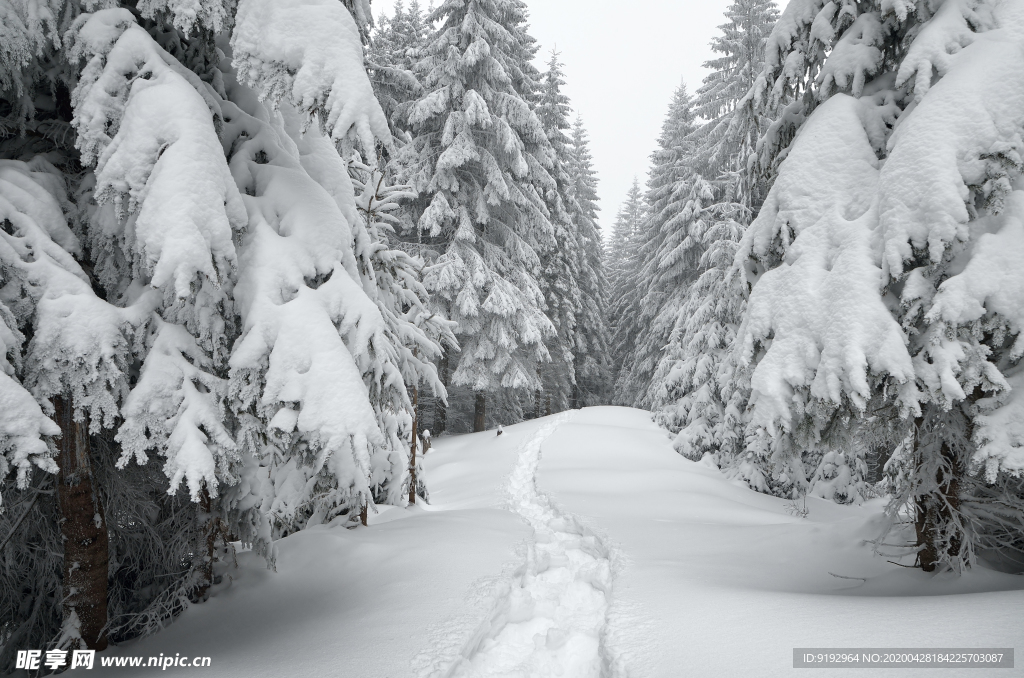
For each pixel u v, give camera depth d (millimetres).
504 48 19422
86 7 3785
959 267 4309
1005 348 4312
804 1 6125
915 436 5227
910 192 4379
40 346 3344
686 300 20172
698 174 21281
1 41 3416
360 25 4793
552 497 10109
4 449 3020
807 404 4758
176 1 3695
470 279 17938
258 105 4906
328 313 4109
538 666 4148
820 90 5801
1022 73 4270
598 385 35781
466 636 4117
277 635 4297
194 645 4184
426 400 24000
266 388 3705
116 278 4035
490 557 6176
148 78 3812
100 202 3559
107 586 4559
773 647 3299
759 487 12703
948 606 3580
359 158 7742
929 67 4691
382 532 6965
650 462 14391
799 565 5906
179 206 3420
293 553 5961
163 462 4941
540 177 20422
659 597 4695
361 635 4172
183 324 3996
